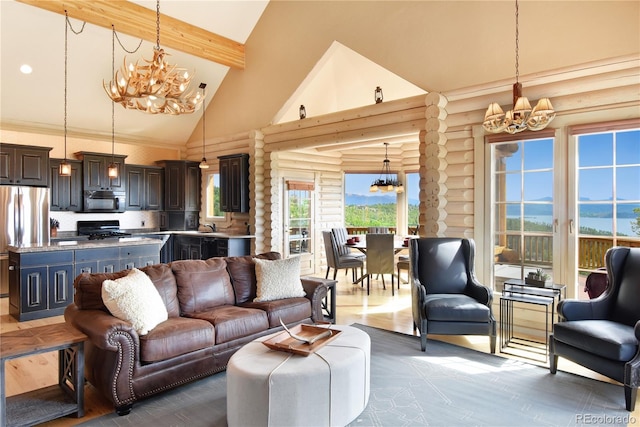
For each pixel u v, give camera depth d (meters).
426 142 4.70
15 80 6.01
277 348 2.63
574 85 3.85
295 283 4.07
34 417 2.44
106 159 7.52
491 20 4.29
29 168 6.36
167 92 3.80
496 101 4.33
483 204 4.46
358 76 6.34
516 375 3.19
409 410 2.65
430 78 4.77
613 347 2.68
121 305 2.79
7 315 5.00
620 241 3.71
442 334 3.70
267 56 6.70
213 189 8.50
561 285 3.70
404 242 6.83
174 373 2.90
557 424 2.48
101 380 2.68
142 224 8.53
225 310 3.56
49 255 4.93
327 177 8.52
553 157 4.04
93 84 6.61
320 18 5.87
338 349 2.64
